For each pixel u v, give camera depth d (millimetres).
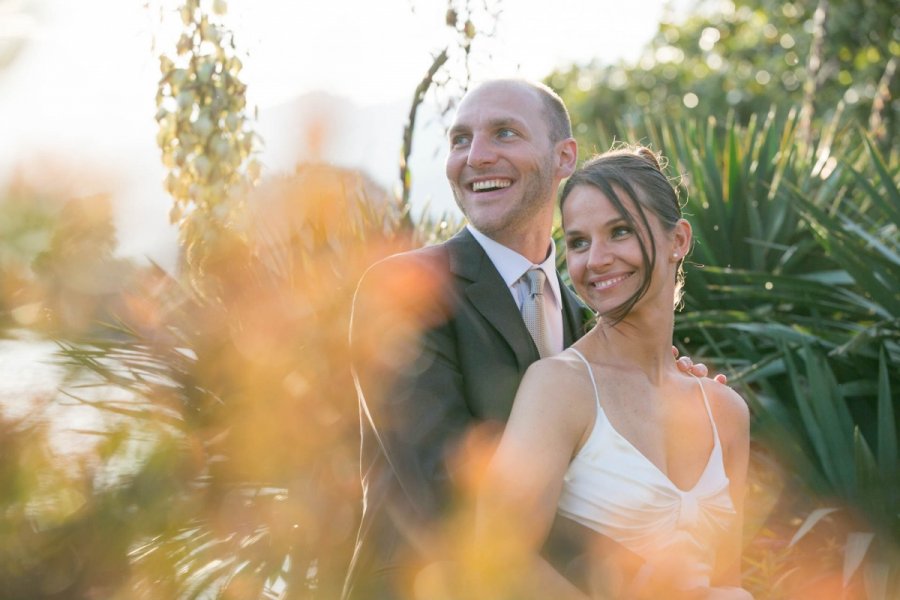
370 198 3684
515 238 2467
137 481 896
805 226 5574
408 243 3719
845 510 3480
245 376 3311
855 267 4387
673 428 2053
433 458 2072
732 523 2172
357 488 3246
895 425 3926
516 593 1749
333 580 2877
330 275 3490
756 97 18828
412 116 3586
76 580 872
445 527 1996
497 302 2332
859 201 5934
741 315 4441
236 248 3318
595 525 1934
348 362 3451
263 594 2586
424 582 1982
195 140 3182
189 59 3174
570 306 2637
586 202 2051
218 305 3426
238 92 3223
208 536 2512
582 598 1815
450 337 2260
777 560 3285
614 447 1947
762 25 18875
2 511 842
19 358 796
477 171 2449
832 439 3619
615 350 2068
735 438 2197
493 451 2162
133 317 3160
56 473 861
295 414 3357
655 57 21422
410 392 2146
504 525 1829
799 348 4176
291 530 2941
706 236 5574
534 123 2490
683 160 6066
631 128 6344
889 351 4121
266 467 2750
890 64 8250
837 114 7094
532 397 1944
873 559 3168
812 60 8180
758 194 5719
